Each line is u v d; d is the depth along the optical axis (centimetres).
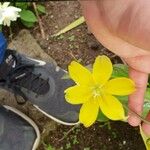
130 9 24
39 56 43
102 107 26
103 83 26
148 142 33
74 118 40
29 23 44
